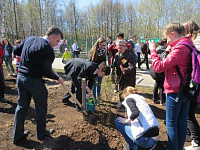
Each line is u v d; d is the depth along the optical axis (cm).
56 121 341
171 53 215
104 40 409
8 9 2681
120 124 265
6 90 519
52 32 261
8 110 395
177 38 224
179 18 2797
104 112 374
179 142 248
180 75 217
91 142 281
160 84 427
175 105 228
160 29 2912
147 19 3322
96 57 416
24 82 251
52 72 259
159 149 282
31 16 3092
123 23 4562
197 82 208
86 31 4909
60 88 548
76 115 369
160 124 355
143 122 232
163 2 2730
